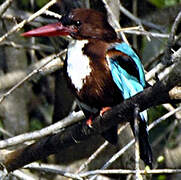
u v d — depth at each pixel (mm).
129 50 9586
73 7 12688
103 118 8539
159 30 13039
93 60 9211
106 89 9188
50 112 14039
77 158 12820
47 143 9047
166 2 13695
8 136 12750
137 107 7711
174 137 13047
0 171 9391
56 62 10961
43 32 9570
